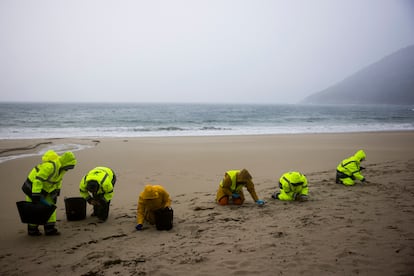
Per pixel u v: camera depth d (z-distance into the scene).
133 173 11.39
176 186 9.56
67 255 4.56
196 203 7.30
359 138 24.39
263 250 4.40
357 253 4.10
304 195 7.06
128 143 19.67
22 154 15.38
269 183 9.74
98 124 39.31
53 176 5.16
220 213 6.37
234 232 5.20
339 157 15.19
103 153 15.68
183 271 3.91
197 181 10.27
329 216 5.75
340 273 3.64
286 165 13.12
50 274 4.00
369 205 6.39
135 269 4.01
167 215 5.44
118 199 8.11
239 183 6.85
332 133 29.03
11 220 6.42
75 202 6.12
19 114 59.34
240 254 4.31
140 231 5.49
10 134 25.75
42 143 18.69
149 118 52.91
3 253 4.70
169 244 4.83
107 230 5.59
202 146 18.70
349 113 85.88
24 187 5.10
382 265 3.75
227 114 72.38
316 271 3.73
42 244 5.00
